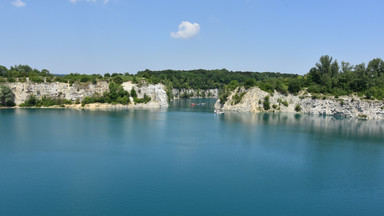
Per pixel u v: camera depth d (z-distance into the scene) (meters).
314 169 83.12
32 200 62.25
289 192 68.50
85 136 116.88
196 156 93.00
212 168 82.50
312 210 60.59
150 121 158.00
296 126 148.50
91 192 66.25
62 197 63.62
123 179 73.50
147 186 69.81
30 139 109.88
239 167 83.62
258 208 60.72
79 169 79.62
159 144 106.62
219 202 62.84
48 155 90.88
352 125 153.50
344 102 186.88
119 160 87.62
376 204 63.69
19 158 87.56
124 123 149.62
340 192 69.00
